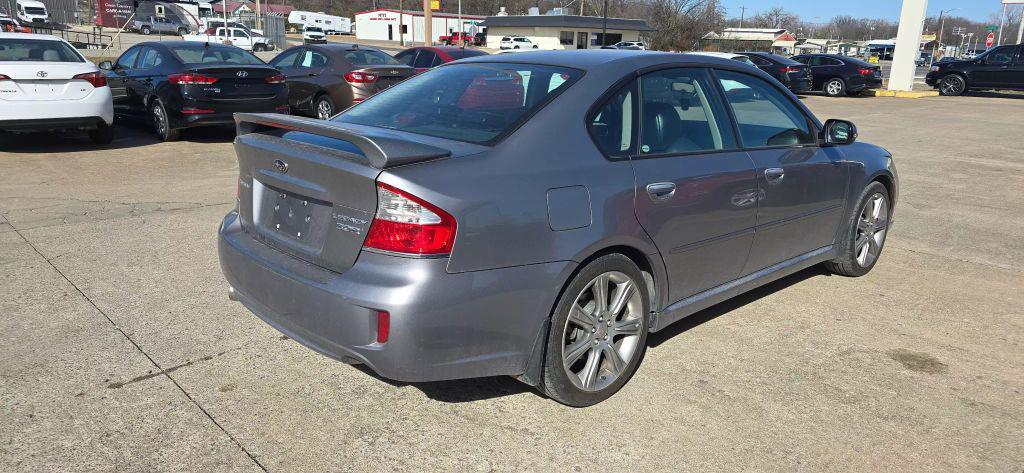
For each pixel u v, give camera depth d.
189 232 5.67
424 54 14.00
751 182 3.71
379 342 2.58
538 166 2.83
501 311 2.70
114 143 10.24
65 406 3.04
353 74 11.61
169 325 3.88
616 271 3.09
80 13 53.72
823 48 88.94
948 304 4.53
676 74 3.55
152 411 3.02
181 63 10.27
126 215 6.16
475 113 3.11
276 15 50.16
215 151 9.76
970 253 5.70
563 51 3.73
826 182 4.35
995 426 3.07
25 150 9.40
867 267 5.05
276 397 3.17
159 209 6.41
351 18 111.69
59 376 3.29
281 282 2.86
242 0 67.06
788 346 3.83
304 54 12.46
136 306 4.13
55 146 9.80
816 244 4.50
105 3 51.16
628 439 2.90
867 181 4.79
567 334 3.04
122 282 4.52
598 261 2.99
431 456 2.76
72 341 3.65
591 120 3.09
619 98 3.23
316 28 63.28
